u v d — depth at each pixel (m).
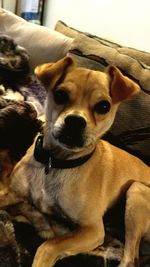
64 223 0.34
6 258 0.28
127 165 0.38
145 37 0.52
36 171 0.34
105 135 0.42
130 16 0.54
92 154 0.34
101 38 0.52
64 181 0.32
